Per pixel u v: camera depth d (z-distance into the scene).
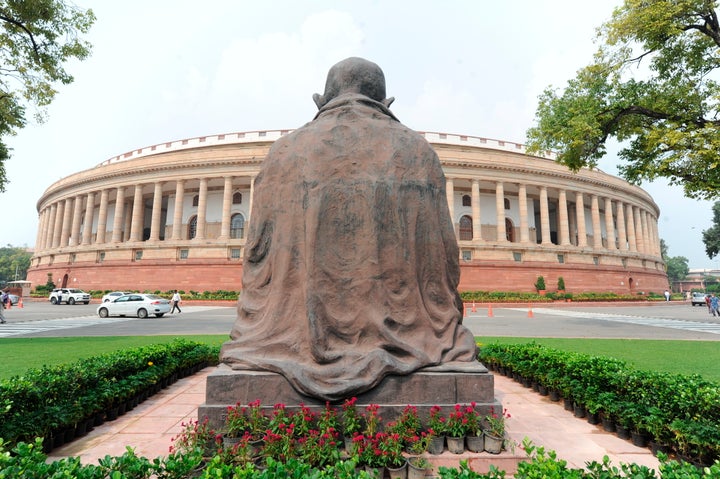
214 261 39.22
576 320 22.22
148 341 11.96
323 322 4.33
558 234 49.19
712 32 13.82
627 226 52.25
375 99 5.54
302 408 3.92
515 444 4.21
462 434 3.99
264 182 5.09
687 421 4.31
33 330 16.23
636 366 8.23
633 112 15.57
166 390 7.14
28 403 4.52
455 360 4.51
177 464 2.94
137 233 43.12
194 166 41.66
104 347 10.70
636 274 49.00
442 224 5.00
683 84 15.17
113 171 44.75
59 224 51.50
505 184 43.81
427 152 5.09
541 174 43.88
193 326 17.86
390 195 4.72
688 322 21.17
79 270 44.34
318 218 4.54
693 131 13.40
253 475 2.68
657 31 13.87
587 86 16.17
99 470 2.75
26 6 12.52
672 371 7.75
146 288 40.00
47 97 14.41
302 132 5.10
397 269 4.62
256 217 5.06
